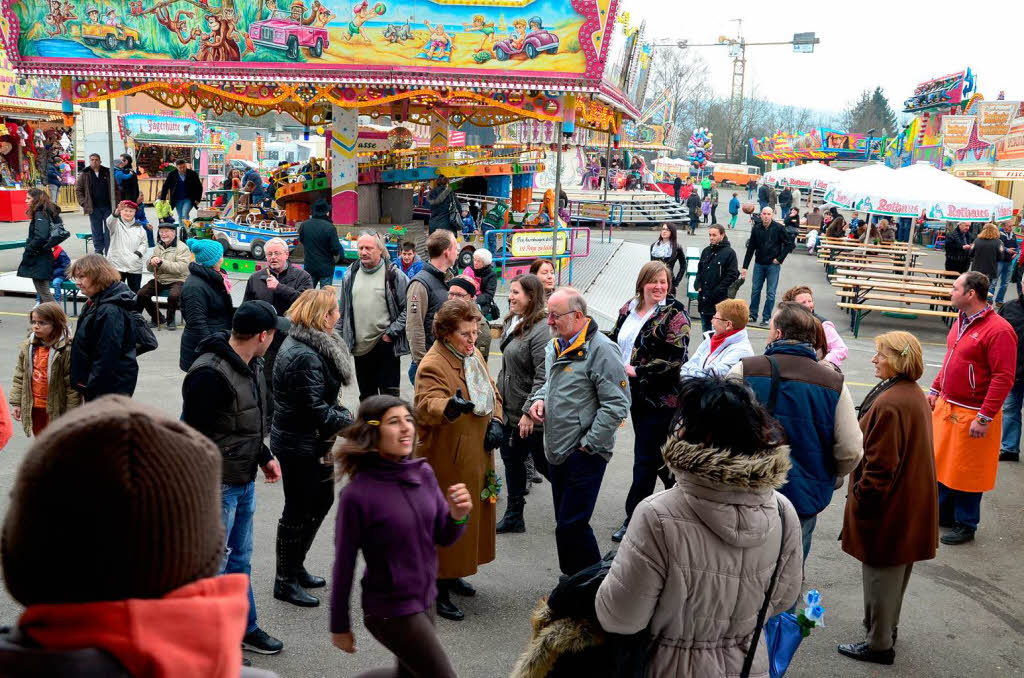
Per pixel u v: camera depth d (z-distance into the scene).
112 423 0.87
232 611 0.94
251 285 7.50
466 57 12.55
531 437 5.52
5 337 11.23
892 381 4.43
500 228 18.19
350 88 13.32
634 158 44.75
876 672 4.45
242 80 13.03
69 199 30.98
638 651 2.60
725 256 12.94
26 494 0.86
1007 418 7.99
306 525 4.82
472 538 4.75
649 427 5.68
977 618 5.10
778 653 3.13
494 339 12.51
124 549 0.86
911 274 18.83
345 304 7.28
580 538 4.88
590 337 4.88
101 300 5.62
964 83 36.75
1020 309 7.77
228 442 4.09
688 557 2.46
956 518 6.24
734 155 90.94
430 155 18.56
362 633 4.64
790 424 4.12
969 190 15.41
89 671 0.83
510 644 4.59
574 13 12.09
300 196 18.05
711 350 5.72
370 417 3.31
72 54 13.25
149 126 33.22
